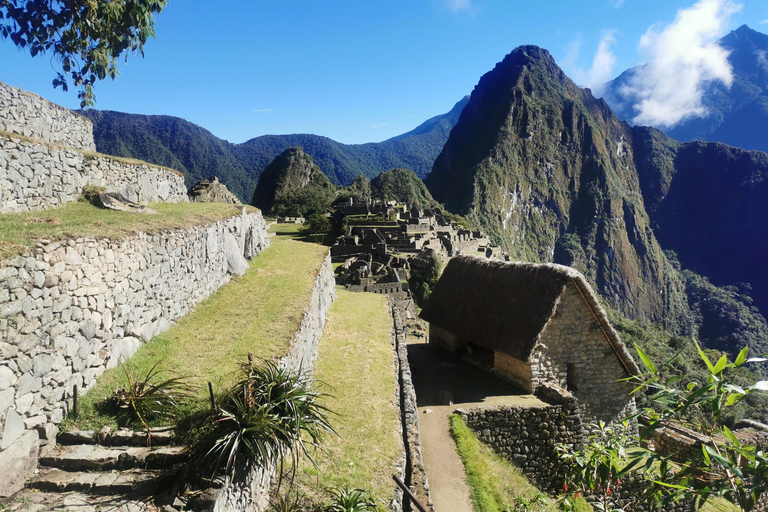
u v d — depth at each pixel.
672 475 4.23
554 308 11.24
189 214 11.12
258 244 15.64
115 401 5.65
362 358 11.70
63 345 5.46
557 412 10.56
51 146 8.83
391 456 7.18
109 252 6.69
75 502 4.30
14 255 4.86
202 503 4.14
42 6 5.98
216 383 6.45
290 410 5.25
